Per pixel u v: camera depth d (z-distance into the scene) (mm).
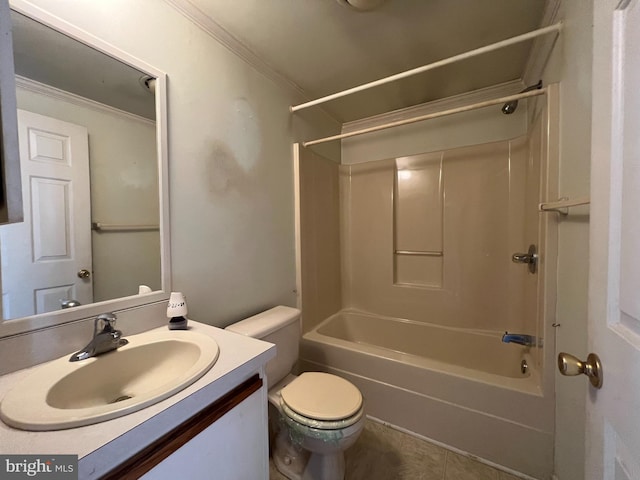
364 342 2336
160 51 1069
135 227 1014
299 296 1904
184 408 602
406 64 1603
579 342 950
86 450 458
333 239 2377
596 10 518
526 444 1230
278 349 1385
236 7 1161
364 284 2455
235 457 758
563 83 1107
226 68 1350
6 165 417
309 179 2010
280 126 1734
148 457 548
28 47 781
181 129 1147
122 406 546
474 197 2016
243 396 773
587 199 791
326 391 1225
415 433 1482
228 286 1380
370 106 2148
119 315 954
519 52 1496
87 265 898
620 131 451
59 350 814
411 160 2246
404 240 2305
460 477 1245
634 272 410
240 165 1440
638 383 388
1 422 522
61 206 848
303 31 1315
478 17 1243
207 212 1267
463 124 2045
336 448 1071
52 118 833
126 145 994
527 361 1491
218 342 893
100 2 904
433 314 2174
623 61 443
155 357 886
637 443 387
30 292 771
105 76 935
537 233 1467
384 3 1154
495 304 1960
